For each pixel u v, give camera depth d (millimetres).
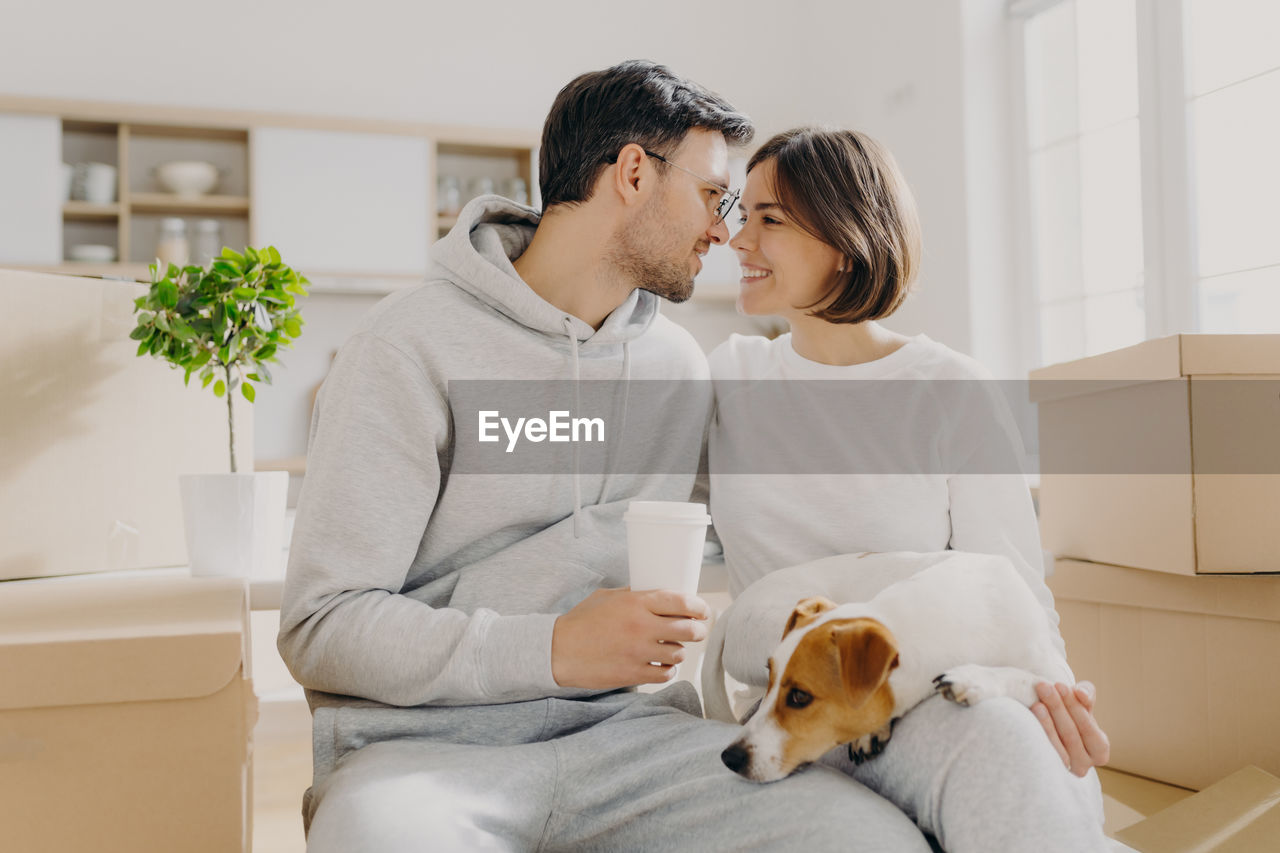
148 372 1383
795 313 1213
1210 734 1417
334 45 3396
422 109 3463
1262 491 1362
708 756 895
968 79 2938
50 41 3152
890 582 1020
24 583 1166
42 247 2924
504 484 1049
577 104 1128
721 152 1156
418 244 3211
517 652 893
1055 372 1673
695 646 1537
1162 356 1381
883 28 3314
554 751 921
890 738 862
